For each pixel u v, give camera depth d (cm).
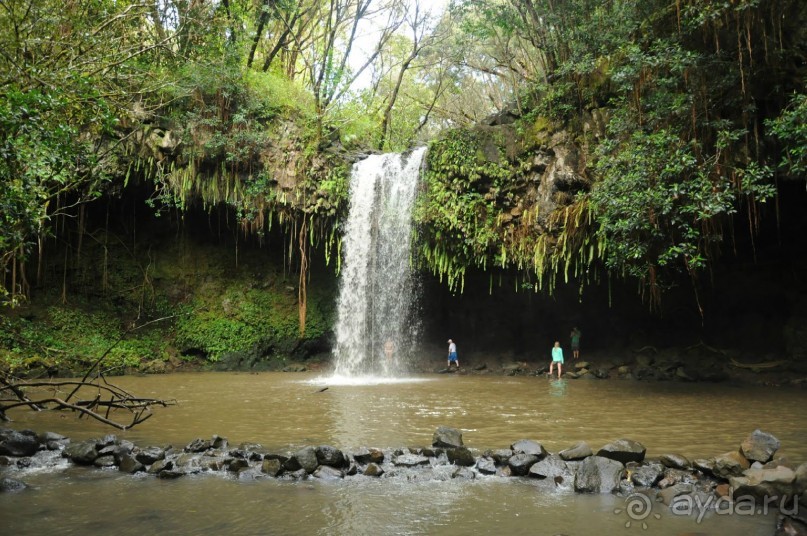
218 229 2308
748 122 1358
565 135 1759
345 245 2172
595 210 1468
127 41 1667
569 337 2341
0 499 579
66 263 2078
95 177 1334
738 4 1214
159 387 1606
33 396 1337
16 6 1091
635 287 2161
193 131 1952
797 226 1728
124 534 486
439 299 2436
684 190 1193
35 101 798
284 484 633
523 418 1059
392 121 3053
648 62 1281
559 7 1816
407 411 1146
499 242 1883
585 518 529
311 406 1215
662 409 1185
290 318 2377
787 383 1678
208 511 545
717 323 2048
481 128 1942
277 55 2588
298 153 2075
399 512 545
